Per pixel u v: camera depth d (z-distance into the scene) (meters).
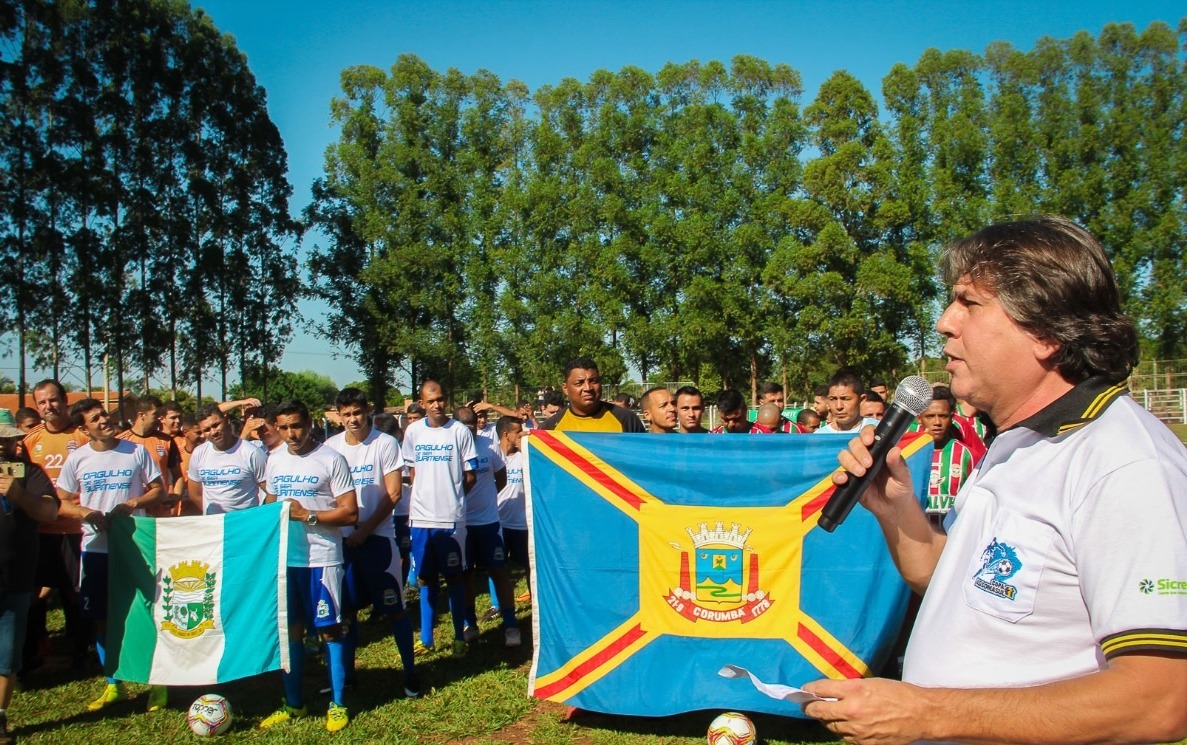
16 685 6.50
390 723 5.54
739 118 37.72
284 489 5.68
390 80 38.41
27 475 5.47
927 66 38.09
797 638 4.92
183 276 33.41
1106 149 37.75
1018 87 39.22
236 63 35.84
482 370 36.75
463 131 38.56
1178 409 31.98
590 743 5.08
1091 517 1.35
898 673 5.10
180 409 9.16
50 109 29.53
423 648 7.31
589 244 34.09
